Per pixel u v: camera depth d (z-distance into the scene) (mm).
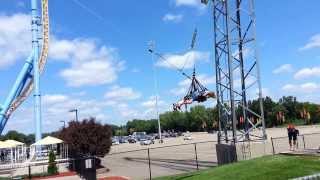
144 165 44469
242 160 25062
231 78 27422
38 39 60094
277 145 47938
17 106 61594
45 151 54312
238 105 28406
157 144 103875
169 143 100312
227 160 28281
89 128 46000
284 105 161125
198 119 197000
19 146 60031
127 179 33062
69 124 47875
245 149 26625
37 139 56938
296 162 20844
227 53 27922
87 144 45281
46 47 60625
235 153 26625
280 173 18953
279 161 21344
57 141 47469
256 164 21438
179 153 59406
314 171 18828
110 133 47000
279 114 154375
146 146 97125
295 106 160000
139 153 69938
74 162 40531
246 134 27844
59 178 36031
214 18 29844
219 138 31031
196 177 22453
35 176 37531
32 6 60125
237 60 28344
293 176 18172
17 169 44062
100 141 45906
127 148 97125
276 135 76500
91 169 30438
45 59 60562
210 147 67500
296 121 155250
